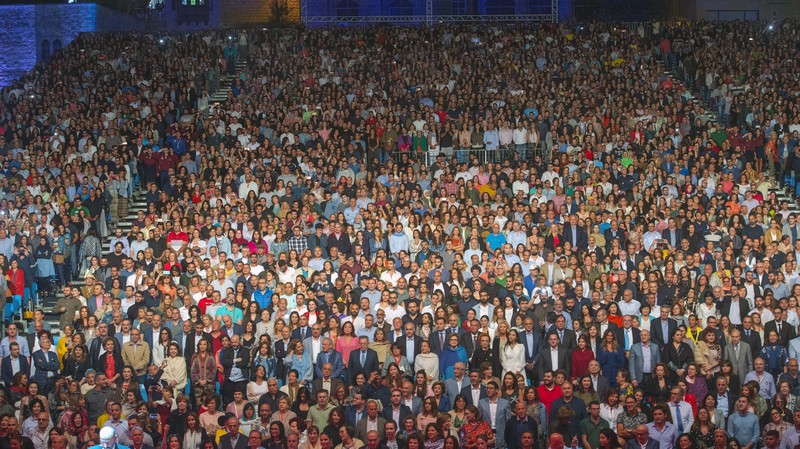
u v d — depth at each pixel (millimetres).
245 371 19516
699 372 18500
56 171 30484
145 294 22344
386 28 46656
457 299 21812
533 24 47781
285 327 19844
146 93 37719
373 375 18328
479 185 29297
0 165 30656
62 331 22172
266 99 36562
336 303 21609
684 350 19453
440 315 20188
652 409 17641
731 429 17219
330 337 19891
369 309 21453
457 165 30578
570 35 44938
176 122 34312
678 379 18719
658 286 22344
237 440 16141
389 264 23781
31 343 20516
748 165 30500
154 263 24391
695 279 22875
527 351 19719
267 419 16922
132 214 30562
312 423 17297
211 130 33188
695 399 17844
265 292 22453
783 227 26828
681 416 17250
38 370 19844
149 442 16125
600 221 26453
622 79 38562
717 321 20328
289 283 22141
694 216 26484
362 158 31953
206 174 30328
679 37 44500
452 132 33344
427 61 40969
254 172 30359
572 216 25969
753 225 26203
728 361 18469
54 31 49156
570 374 19328
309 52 42531
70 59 42281
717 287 22172
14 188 28719
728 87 37656
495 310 20703
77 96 37844
